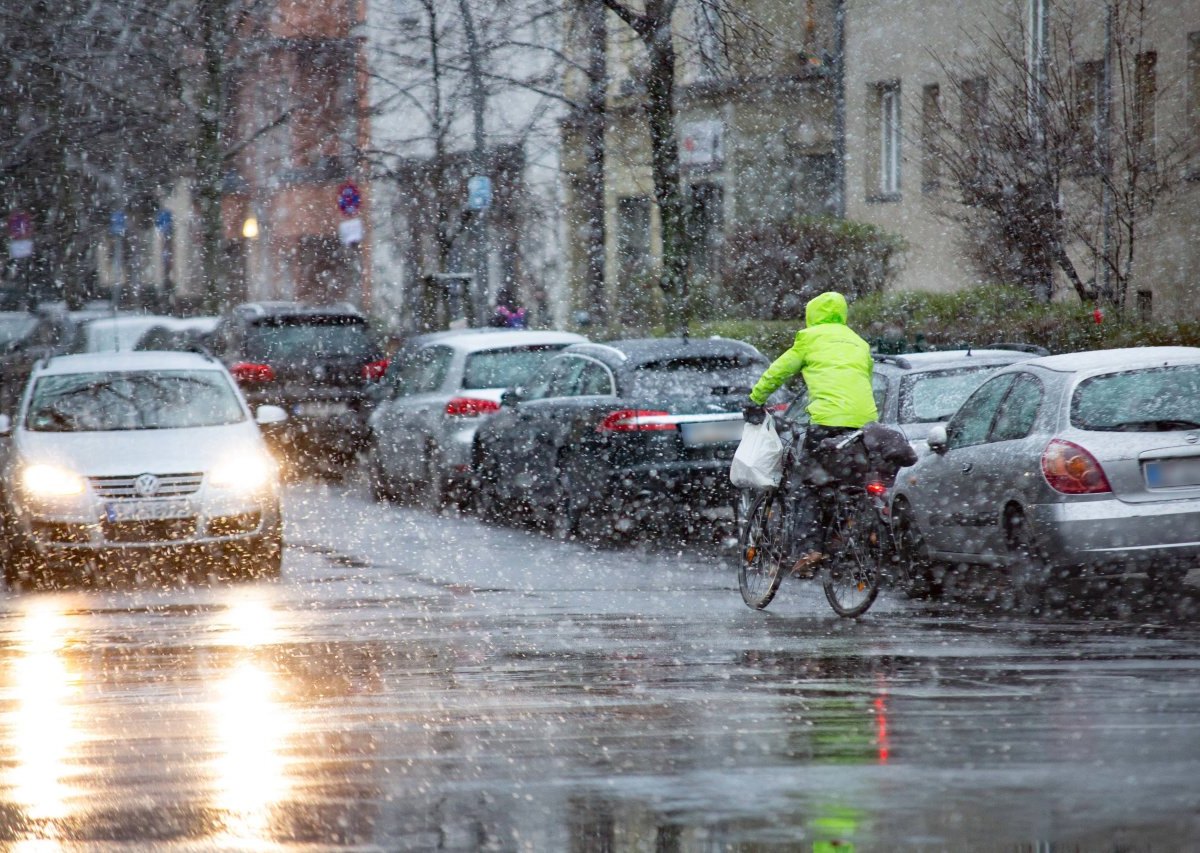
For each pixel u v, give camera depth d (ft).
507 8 314.35
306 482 244.42
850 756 68.23
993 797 60.49
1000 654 95.50
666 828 57.21
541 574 143.02
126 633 112.57
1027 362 120.37
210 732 76.79
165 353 166.50
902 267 304.71
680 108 388.78
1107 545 108.78
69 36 358.64
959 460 120.78
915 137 335.47
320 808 61.26
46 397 154.81
